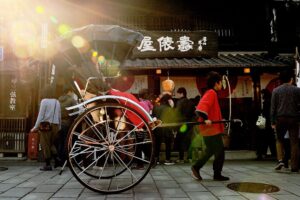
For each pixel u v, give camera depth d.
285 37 12.35
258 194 4.78
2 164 8.75
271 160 9.84
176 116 9.27
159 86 11.30
